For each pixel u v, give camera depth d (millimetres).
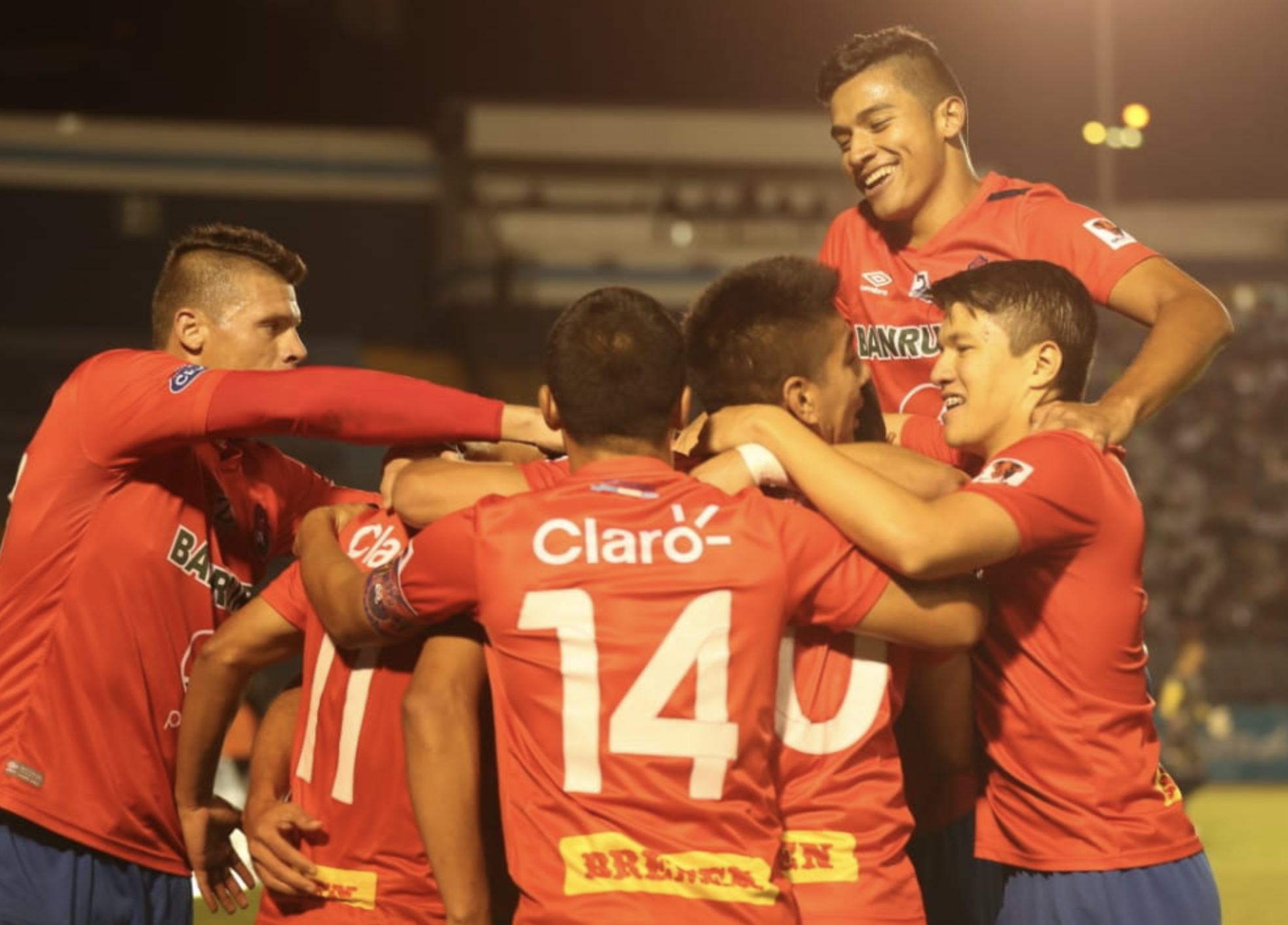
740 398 5602
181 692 6398
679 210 45031
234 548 6664
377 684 5367
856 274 7605
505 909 5480
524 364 43406
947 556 5027
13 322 42469
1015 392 5875
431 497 5355
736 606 4844
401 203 44906
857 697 5258
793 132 45781
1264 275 46688
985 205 7324
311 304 44344
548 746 4848
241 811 6438
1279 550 43531
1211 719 30500
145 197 43375
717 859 4766
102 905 6273
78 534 6301
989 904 6203
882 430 6234
